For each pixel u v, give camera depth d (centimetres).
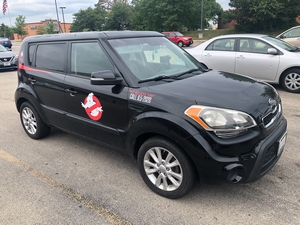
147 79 321
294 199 290
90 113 354
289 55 689
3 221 278
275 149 288
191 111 264
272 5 3450
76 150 434
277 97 324
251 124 261
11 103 749
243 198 296
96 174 359
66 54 391
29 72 444
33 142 472
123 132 320
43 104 431
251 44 743
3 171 377
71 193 320
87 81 355
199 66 401
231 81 326
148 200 301
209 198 299
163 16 4234
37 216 283
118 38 361
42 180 350
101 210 288
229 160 254
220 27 5259
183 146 265
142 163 311
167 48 396
